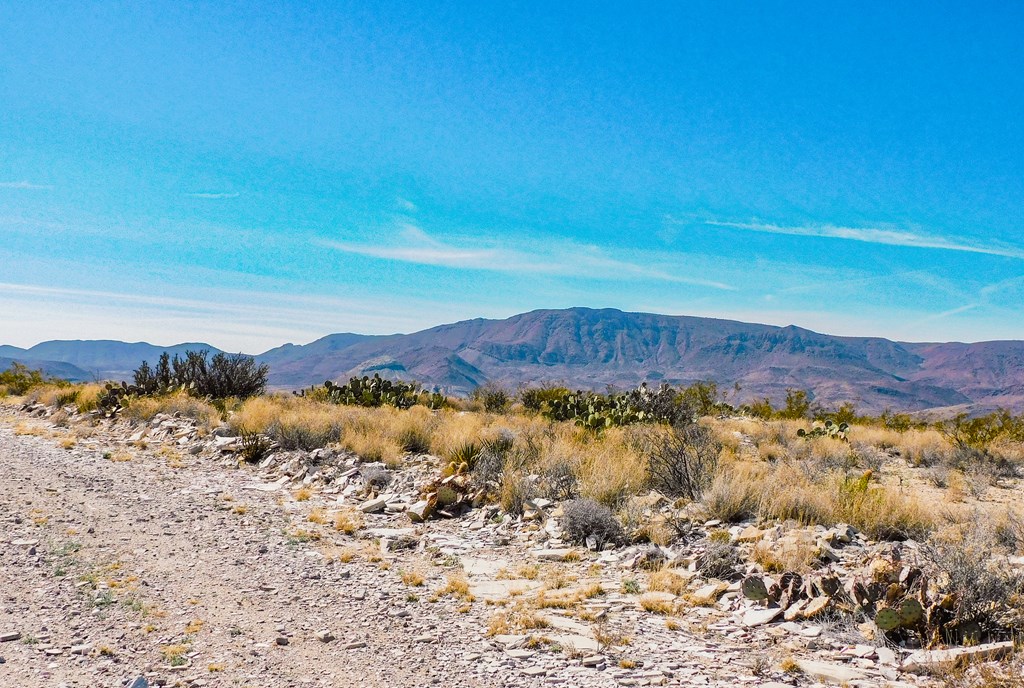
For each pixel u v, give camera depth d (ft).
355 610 21.43
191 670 16.65
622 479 38.06
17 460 45.57
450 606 21.90
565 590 23.84
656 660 17.48
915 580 21.12
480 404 88.94
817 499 33.14
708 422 77.71
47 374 117.50
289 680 16.22
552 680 16.24
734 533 30.09
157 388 80.69
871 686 16.01
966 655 17.16
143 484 40.32
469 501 36.76
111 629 19.15
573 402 74.43
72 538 28.19
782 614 21.04
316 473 43.83
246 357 86.99
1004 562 24.20
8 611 20.15
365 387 87.56
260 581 24.14
